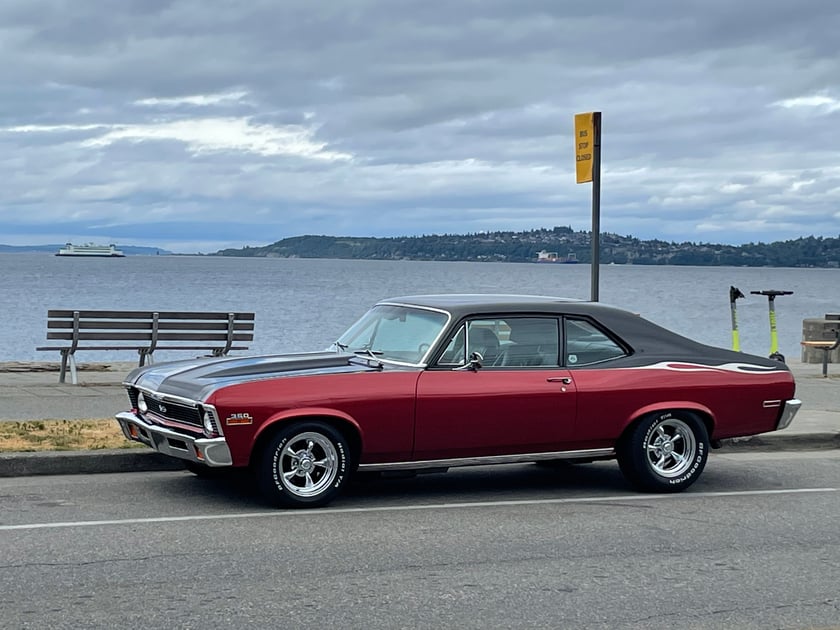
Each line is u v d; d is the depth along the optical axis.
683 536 7.70
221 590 6.08
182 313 15.64
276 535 7.42
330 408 8.21
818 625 5.71
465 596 6.08
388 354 8.83
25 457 9.30
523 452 8.90
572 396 8.90
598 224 13.12
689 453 9.37
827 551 7.32
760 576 6.65
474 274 155.62
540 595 6.14
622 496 9.16
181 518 7.84
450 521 8.02
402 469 8.59
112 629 5.37
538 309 9.08
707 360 9.47
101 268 158.25
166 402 8.46
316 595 6.03
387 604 5.89
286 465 8.26
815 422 12.84
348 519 8.00
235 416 7.96
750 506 8.81
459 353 8.71
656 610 5.91
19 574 6.30
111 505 8.20
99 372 16.77
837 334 18.62
